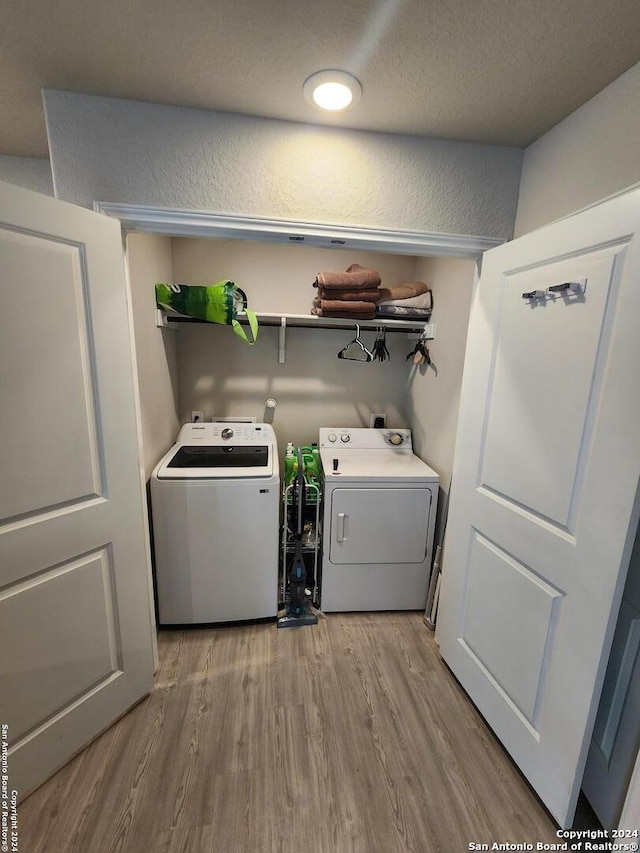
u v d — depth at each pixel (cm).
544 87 115
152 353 192
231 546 192
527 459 128
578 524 109
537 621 124
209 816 120
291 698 162
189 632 199
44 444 116
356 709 158
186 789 127
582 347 107
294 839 115
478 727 152
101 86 120
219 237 142
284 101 125
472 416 158
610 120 112
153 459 194
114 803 123
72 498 125
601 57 103
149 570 164
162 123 129
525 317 129
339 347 261
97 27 97
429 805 125
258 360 255
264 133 134
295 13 92
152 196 133
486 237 153
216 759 137
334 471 209
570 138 127
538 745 124
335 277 205
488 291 148
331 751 141
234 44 102
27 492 113
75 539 127
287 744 143
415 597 219
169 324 217
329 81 113
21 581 116
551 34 96
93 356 127
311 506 227
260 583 200
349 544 208
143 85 119
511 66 107
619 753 113
